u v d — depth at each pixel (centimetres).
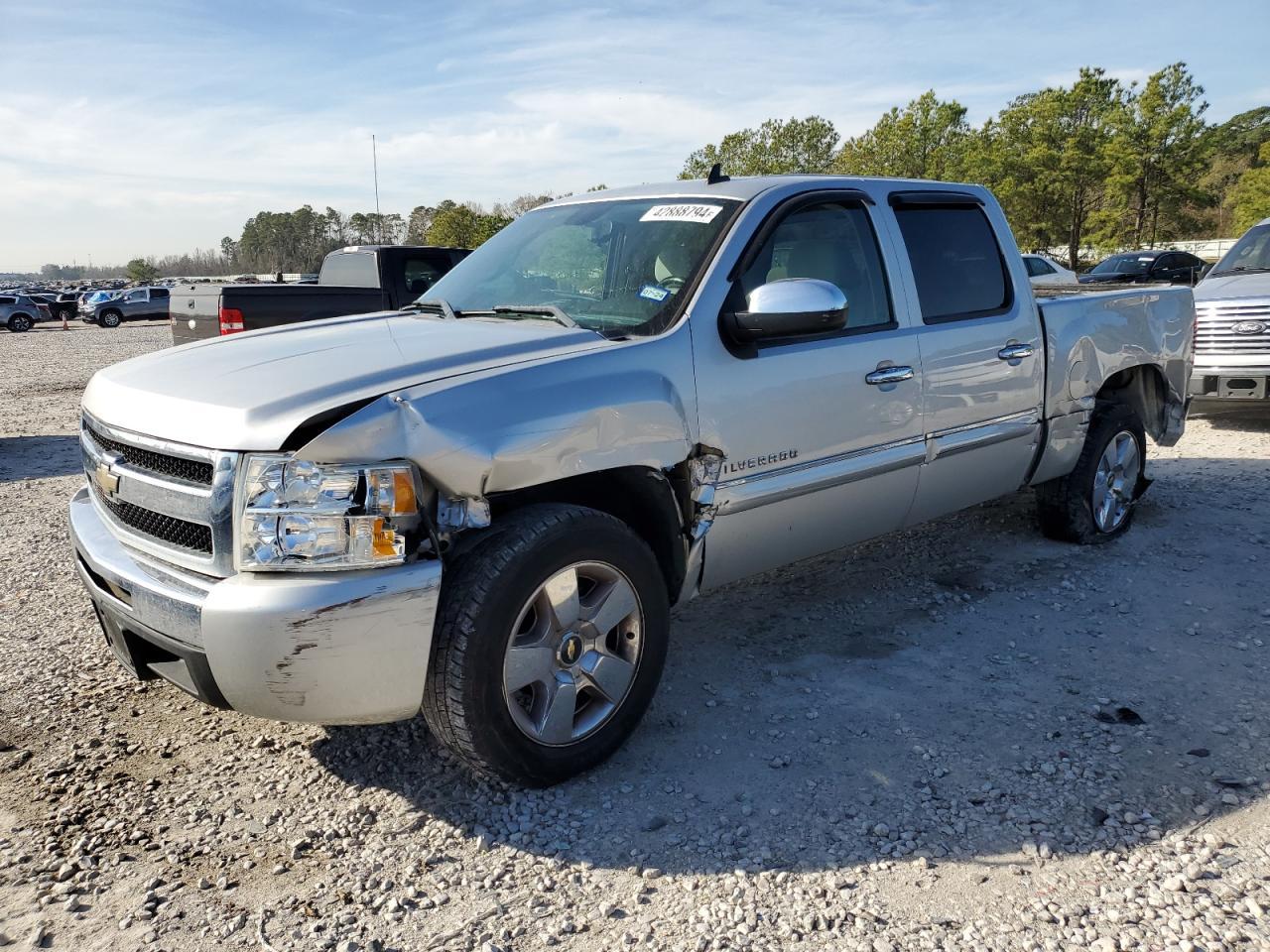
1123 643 410
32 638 438
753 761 322
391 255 1195
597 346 319
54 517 677
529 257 410
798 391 364
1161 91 4447
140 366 339
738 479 351
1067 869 262
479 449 274
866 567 513
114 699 376
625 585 315
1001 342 452
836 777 310
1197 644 407
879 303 408
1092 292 558
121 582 291
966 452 444
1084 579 486
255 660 256
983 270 459
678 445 324
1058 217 4934
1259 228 967
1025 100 5144
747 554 370
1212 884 255
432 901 256
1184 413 594
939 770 313
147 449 289
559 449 290
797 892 256
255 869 271
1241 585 472
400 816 295
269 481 260
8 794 309
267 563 260
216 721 358
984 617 442
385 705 271
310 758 331
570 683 305
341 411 267
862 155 5269
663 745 334
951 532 569
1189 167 4491
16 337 3403
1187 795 295
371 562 263
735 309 350
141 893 260
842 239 400
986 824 283
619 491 337
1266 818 282
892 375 397
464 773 318
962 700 362
